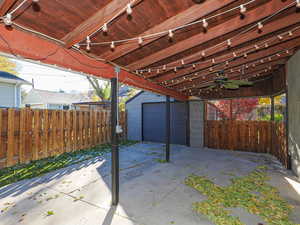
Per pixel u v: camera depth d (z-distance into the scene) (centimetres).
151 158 514
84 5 132
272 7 164
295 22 188
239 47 252
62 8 132
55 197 274
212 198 265
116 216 222
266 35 222
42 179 348
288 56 348
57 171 395
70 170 402
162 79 359
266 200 255
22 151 425
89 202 258
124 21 163
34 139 452
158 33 175
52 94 1587
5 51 138
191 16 158
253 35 208
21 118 424
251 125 587
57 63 176
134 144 753
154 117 810
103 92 1237
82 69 205
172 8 153
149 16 160
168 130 479
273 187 300
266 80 547
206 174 374
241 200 256
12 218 219
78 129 585
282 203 246
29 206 247
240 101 773
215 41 224
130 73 299
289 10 179
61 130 525
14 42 141
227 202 251
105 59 228
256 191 286
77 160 483
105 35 182
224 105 775
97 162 466
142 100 838
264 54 290
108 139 720
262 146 568
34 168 412
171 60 272
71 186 315
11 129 403
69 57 189
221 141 639
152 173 383
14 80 782
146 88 363
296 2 152
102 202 258
